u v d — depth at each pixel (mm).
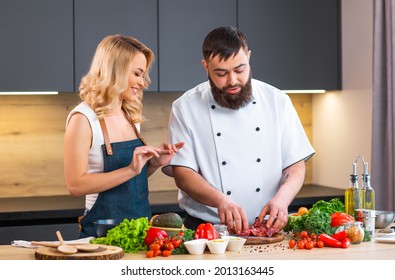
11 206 4066
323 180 4891
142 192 3047
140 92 3098
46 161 4547
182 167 3018
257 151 3092
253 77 4500
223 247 2428
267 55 4520
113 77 2924
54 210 3914
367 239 2672
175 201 4172
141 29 4289
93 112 2920
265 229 2686
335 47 4645
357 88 4465
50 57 4141
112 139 2957
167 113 4727
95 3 4207
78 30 4184
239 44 2830
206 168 3078
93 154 2928
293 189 2938
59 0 4148
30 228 3889
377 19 4059
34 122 4516
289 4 4559
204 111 3084
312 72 4605
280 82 4551
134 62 2943
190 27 4375
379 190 4090
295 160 3104
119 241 2469
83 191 2838
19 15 4090
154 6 4309
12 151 4496
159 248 2408
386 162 4082
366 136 4375
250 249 2520
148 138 4699
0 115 4465
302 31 4586
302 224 2705
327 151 4828
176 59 4352
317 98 4930
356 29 4461
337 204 2994
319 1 4613
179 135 3074
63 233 3932
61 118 4559
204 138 3072
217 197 2812
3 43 4066
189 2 4371
